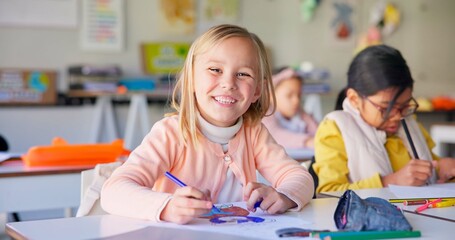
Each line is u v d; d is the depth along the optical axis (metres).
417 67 5.50
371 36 5.16
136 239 0.90
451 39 5.62
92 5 4.32
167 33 4.58
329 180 1.68
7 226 1.00
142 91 4.30
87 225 1.00
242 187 1.29
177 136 1.27
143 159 1.21
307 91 4.75
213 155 1.28
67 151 2.12
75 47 4.29
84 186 1.33
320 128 1.82
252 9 4.84
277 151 1.34
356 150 1.74
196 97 1.25
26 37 4.14
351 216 0.95
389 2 5.32
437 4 5.55
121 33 4.42
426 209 1.19
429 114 5.45
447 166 1.83
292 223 1.01
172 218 1.00
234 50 1.21
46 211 3.80
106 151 2.16
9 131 4.15
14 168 2.03
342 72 5.17
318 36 5.06
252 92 1.24
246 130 1.34
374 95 1.74
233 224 1.00
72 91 4.15
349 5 5.16
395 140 1.82
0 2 4.05
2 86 4.07
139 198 1.06
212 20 4.72
